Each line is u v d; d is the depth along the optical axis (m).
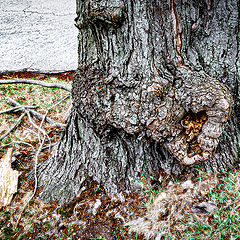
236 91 1.70
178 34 1.45
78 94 1.81
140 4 1.39
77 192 2.03
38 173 2.37
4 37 6.05
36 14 7.67
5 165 2.45
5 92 3.91
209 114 1.48
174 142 1.62
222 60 1.59
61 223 1.87
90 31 1.62
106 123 1.72
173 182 1.92
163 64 1.50
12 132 3.15
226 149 1.87
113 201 1.93
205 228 1.61
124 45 1.52
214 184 1.83
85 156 2.05
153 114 1.51
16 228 1.90
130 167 1.98
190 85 1.47
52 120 3.38
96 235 1.76
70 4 8.77
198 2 1.43
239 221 1.58
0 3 8.31
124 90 1.58
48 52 5.54
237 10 1.46
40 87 4.18
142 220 1.77
